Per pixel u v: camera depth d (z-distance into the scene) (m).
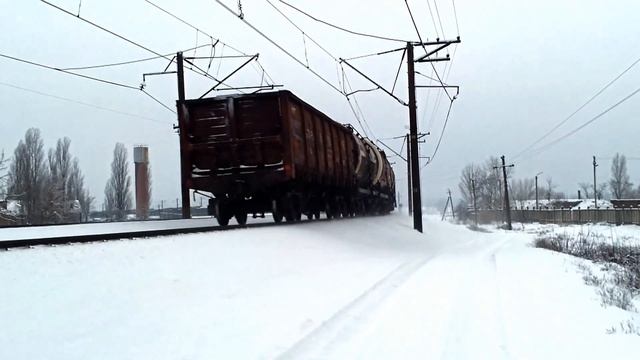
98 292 6.15
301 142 17.41
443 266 15.62
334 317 7.73
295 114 16.95
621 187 107.88
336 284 10.06
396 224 26.92
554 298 10.70
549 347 6.95
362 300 9.18
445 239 29.88
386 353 6.33
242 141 16.08
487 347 6.85
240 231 11.31
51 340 4.96
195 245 9.09
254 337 6.28
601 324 8.46
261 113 16.16
